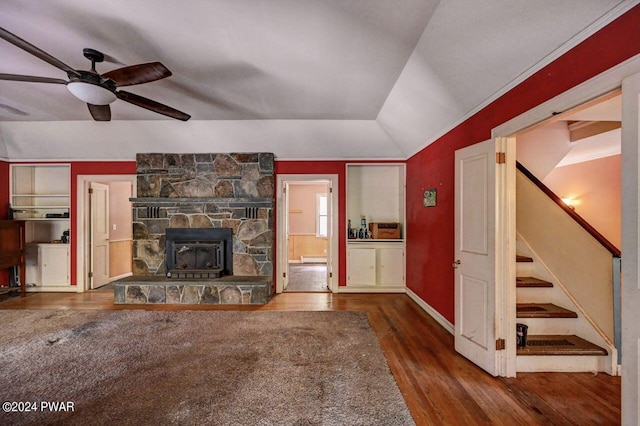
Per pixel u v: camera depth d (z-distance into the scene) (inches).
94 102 94.2
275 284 196.4
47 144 186.5
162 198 187.8
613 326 95.6
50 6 75.2
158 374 93.4
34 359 103.1
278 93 132.8
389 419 73.2
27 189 205.5
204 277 181.8
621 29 56.2
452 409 78.1
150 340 119.2
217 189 191.5
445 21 80.6
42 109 152.9
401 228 202.7
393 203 215.0
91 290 201.5
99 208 213.2
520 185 123.3
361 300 178.5
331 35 89.0
